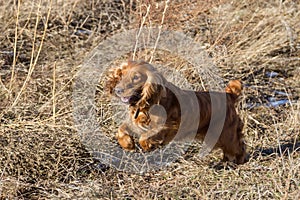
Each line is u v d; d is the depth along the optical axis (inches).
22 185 349.1
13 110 420.2
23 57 534.6
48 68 510.6
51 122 411.8
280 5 604.4
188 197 343.0
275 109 485.4
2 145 380.5
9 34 561.9
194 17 529.3
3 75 489.7
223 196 341.4
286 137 425.7
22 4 570.3
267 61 550.6
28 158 372.2
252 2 607.5
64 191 346.0
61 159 380.2
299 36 621.0
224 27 539.8
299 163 359.9
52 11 586.6
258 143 417.4
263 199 334.6
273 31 597.3
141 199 337.1
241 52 542.9
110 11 622.2
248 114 460.4
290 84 541.6
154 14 501.7
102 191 343.3
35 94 458.0
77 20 617.9
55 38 559.2
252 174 366.0
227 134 372.2
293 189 341.1
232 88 383.2
